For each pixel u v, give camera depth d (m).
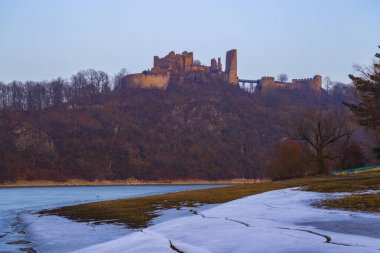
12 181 151.00
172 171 177.75
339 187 30.91
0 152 159.88
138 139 192.25
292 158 62.44
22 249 16.81
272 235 13.34
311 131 62.50
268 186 41.62
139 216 25.05
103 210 29.86
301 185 37.47
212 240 13.42
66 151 173.25
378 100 48.00
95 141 182.75
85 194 86.19
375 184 31.53
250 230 14.59
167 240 14.25
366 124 49.28
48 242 18.06
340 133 64.56
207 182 173.62
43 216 29.55
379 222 15.62
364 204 21.02
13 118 185.12
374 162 66.69
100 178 165.25
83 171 166.00
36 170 159.75
